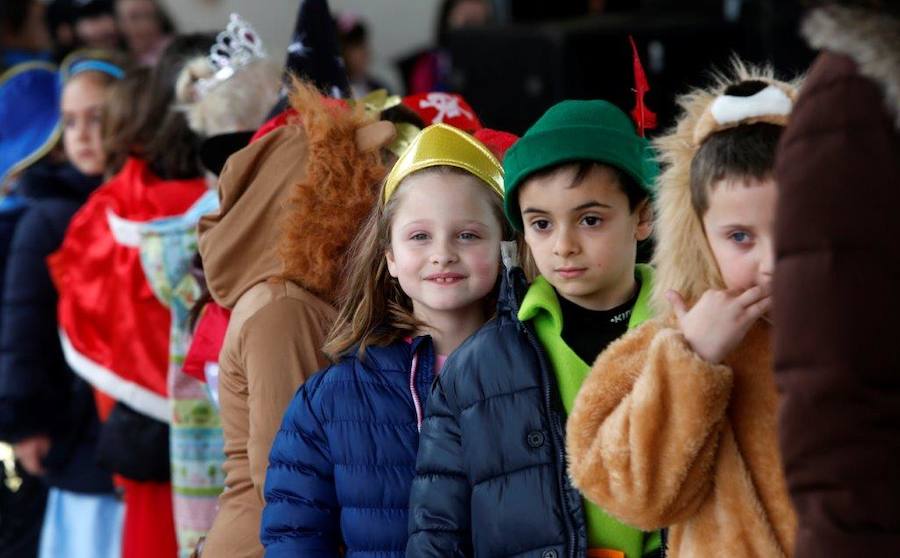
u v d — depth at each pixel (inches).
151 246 165.8
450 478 104.2
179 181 177.3
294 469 116.0
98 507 197.5
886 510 75.4
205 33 182.7
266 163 131.3
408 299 119.5
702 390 87.2
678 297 90.9
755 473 89.4
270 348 125.0
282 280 128.0
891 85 75.2
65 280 178.5
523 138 101.3
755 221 87.4
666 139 95.1
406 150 117.0
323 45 145.2
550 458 99.5
